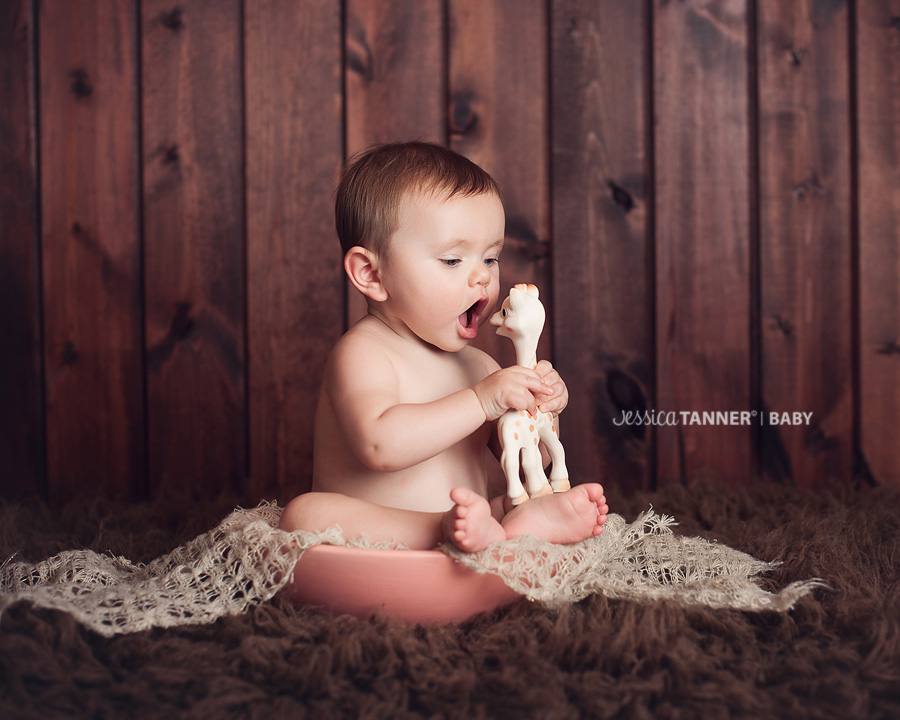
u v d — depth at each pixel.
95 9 1.57
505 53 1.58
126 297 1.58
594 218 1.59
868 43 1.58
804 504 1.34
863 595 0.86
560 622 0.78
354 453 0.97
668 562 0.95
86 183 1.57
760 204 1.59
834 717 0.65
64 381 1.58
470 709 0.66
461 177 0.98
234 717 0.65
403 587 0.80
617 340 1.60
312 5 1.57
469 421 0.90
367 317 1.05
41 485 1.57
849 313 1.60
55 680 0.70
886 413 1.59
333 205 1.58
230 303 1.58
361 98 1.58
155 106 1.58
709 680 0.70
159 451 1.58
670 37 1.58
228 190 1.58
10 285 1.57
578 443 1.59
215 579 0.86
